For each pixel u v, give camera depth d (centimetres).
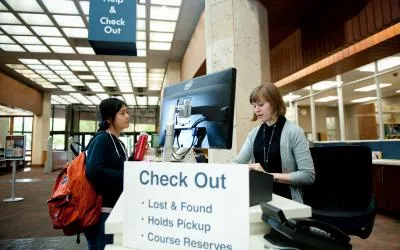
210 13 323
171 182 64
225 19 316
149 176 66
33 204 515
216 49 314
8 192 646
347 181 172
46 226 372
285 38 550
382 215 410
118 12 361
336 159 175
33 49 764
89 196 137
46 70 963
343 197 173
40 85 1201
